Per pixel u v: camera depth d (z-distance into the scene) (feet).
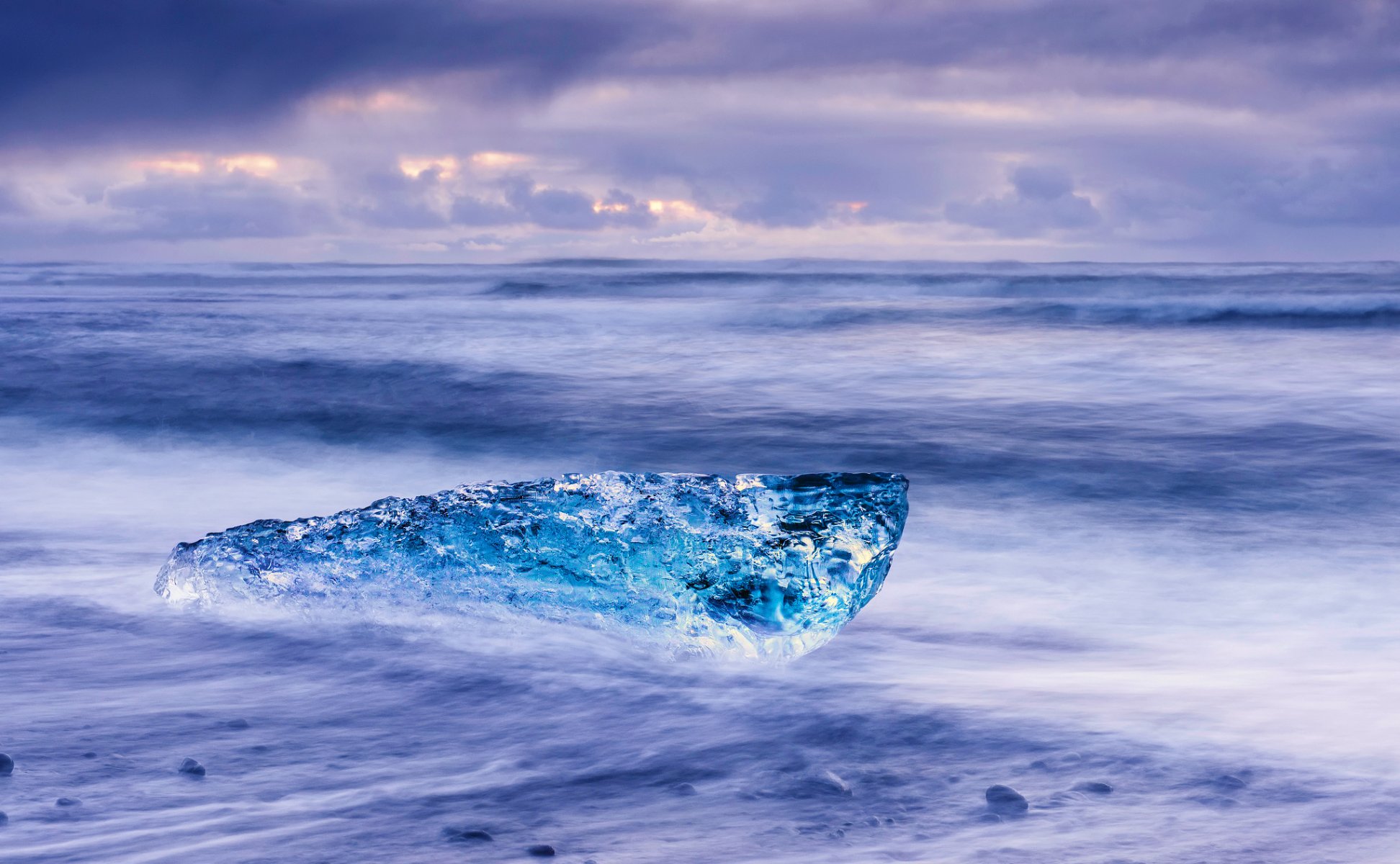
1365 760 9.60
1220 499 26.96
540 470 33.50
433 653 13.97
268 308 100.63
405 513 15.92
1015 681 12.72
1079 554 21.72
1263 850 7.64
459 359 59.67
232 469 33.09
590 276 174.40
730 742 10.46
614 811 8.61
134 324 80.07
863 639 15.29
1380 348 55.52
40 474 31.96
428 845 7.86
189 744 10.48
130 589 17.69
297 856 7.63
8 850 7.73
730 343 65.72
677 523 14.28
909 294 121.80
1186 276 144.46
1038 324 72.28
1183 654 14.74
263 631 15.15
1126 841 7.84
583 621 14.46
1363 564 20.74
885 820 8.34
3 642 14.69
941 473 30.99
